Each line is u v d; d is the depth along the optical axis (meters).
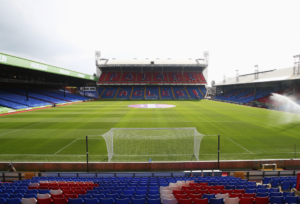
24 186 6.28
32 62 27.42
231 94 53.94
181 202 4.72
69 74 39.53
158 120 21.09
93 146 12.27
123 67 66.44
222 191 5.72
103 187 6.26
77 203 4.82
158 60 67.00
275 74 40.81
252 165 9.39
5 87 37.50
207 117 23.11
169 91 62.16
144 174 8.59
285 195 5.28
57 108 32.94
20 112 27.61
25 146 12.23
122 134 14.23
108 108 32.91
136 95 59.03
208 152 11.16
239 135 14.70
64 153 11.09
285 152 11.13
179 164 9.32
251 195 5.20
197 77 66.06
